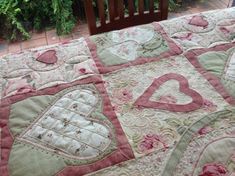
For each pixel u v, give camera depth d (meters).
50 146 0.75
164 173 0.67
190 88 0.90
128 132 0.78
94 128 0.79
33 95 0.92
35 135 0.78
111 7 1.38
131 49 1.10
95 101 0.88
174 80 0.94
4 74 1.01
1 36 2.67
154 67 1.01
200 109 0.83
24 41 2.61
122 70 1.00
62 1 2.57
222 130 0.76
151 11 1.46
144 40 1.14
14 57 1.08
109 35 1.18
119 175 0.68
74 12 2.81
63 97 0.90
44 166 0.70
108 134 0.77
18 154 0.73
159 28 1.20
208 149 0.71
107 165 0.70
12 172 0.70
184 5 2.88
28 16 2.71
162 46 1.10
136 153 0.72
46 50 1.12
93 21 1.39
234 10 1.28
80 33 2.65
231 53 1.04
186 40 1.12
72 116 0.83
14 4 2.55
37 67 1.04
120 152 0.72
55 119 0.82
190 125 0.78
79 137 0.77
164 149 0.73
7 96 0.92
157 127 0.79
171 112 0.83
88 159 0.71
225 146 0.72
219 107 0.83
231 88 0.89
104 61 1.05
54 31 2.70
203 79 0.94
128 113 0.83
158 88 0.91
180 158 0.70
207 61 1.01
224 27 1.18
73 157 0.72
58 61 1.06
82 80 0.97
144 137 0.76
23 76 1.00
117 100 0.88
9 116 0.85
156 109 0.84
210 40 1.12
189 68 0.99
